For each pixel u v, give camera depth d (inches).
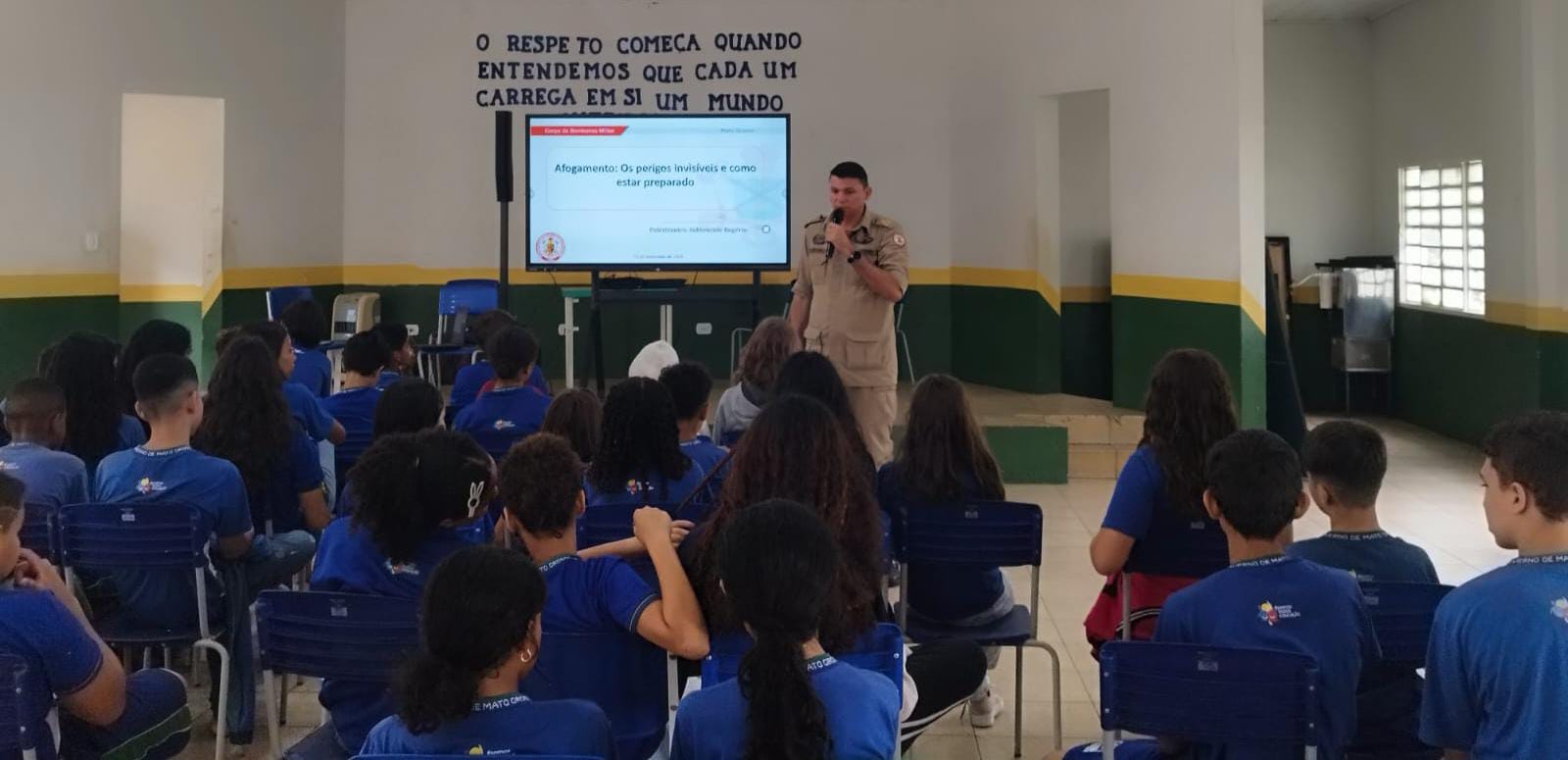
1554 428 77.6
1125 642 89.6
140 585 135.4
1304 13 371.2
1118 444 303.6
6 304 314.0
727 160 332.8
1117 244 321.7
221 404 148.3
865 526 98.3
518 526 96.7
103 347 157.1
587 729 74.3
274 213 366.3
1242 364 285.3
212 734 145.6
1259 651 85.9
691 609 93.5
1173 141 300.5
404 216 386.0
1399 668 103.7
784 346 171.9
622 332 390.0
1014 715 153.2
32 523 135.3
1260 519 91.2
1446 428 343.6
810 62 379.9
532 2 381.1
